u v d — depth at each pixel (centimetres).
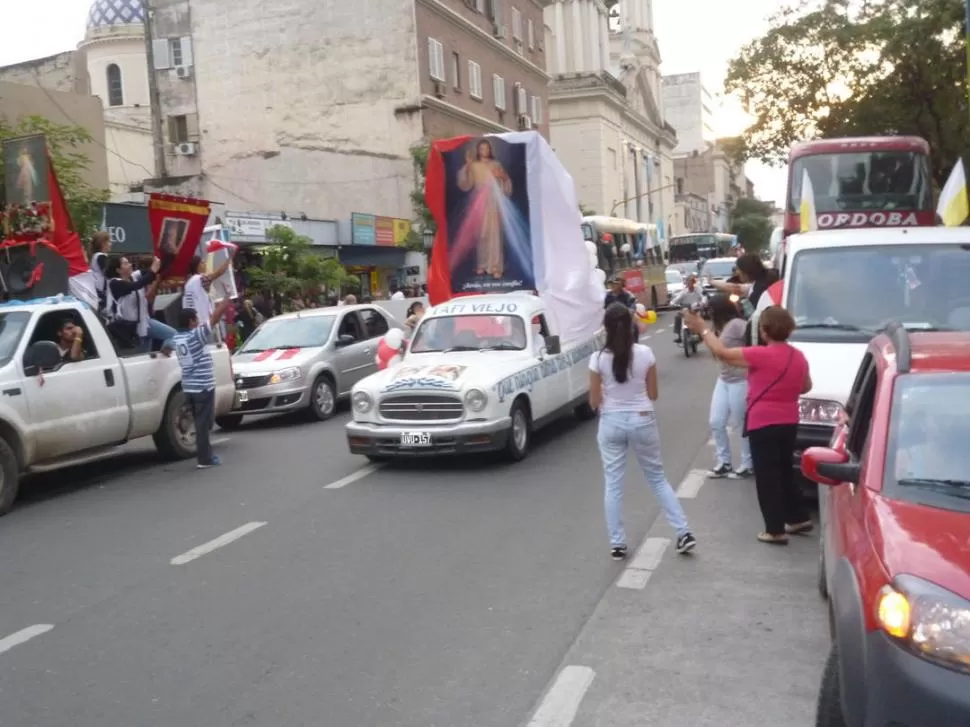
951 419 484
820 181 1895
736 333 1080
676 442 1325
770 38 3070
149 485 1220
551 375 1367
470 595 730
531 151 1495
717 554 816
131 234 2492
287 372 1673
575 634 645
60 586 802
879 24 2828
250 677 593
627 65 8012
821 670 577
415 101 3925
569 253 1544
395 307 2683
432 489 1104
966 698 362
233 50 4109
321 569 812
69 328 1209
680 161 13300
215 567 834
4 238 1441
